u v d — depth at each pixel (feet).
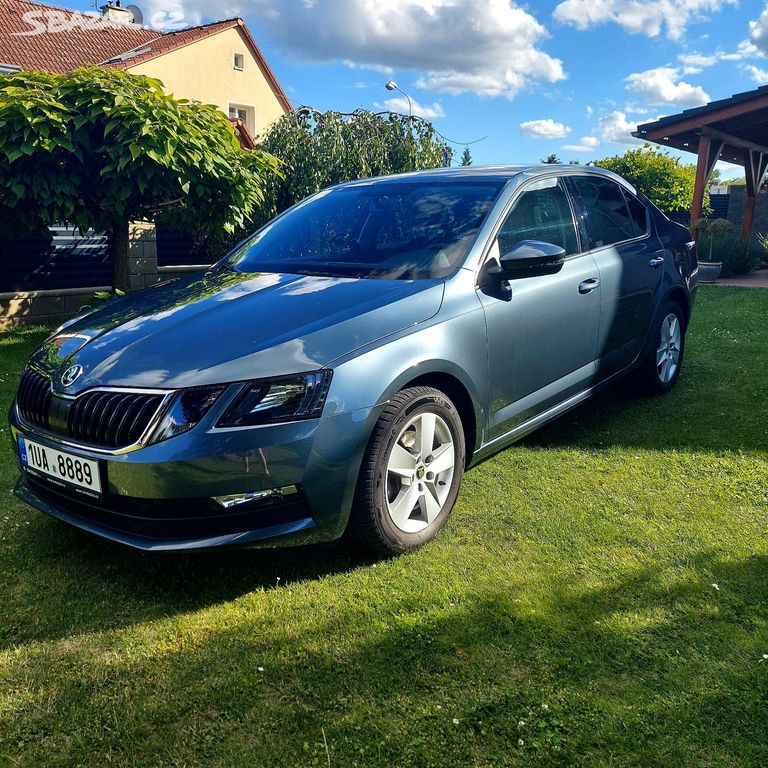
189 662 7.14
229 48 77.41
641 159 82.64
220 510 7.85
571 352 12.16
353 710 6.39
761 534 9.39
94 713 6.45
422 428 9.19
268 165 25.55
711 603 7.83
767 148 53.47
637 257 14.15
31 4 65.82
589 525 9.80
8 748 6.07
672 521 9.85
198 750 6.00
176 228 25.46
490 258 10.62
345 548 9.43
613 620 7.57
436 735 6.05
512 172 12.21
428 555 9.16
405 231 11.25
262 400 7.85
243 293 10.00
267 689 6.71
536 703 6.37
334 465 8.14
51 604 8.22
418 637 7.39
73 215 22.33
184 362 8.11
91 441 8.14
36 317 28.32
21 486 9.70
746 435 13.19
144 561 9.21
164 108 22.29
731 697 6.36
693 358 19.42
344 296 9.46
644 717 6.16
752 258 47.65
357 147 35.14
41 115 20.57
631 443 13.00
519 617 7.66
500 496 10.84
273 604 8.16
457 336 9.59
